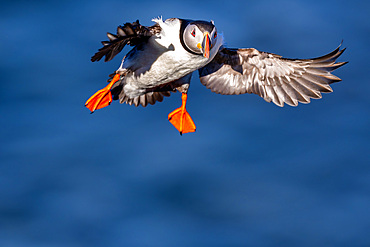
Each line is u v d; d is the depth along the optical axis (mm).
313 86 11938
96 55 9844
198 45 10172
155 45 10547
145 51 10719
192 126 12164
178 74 10961
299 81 12000
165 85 12102
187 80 11984
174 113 12141
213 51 10820
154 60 10758
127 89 11602
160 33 10445
